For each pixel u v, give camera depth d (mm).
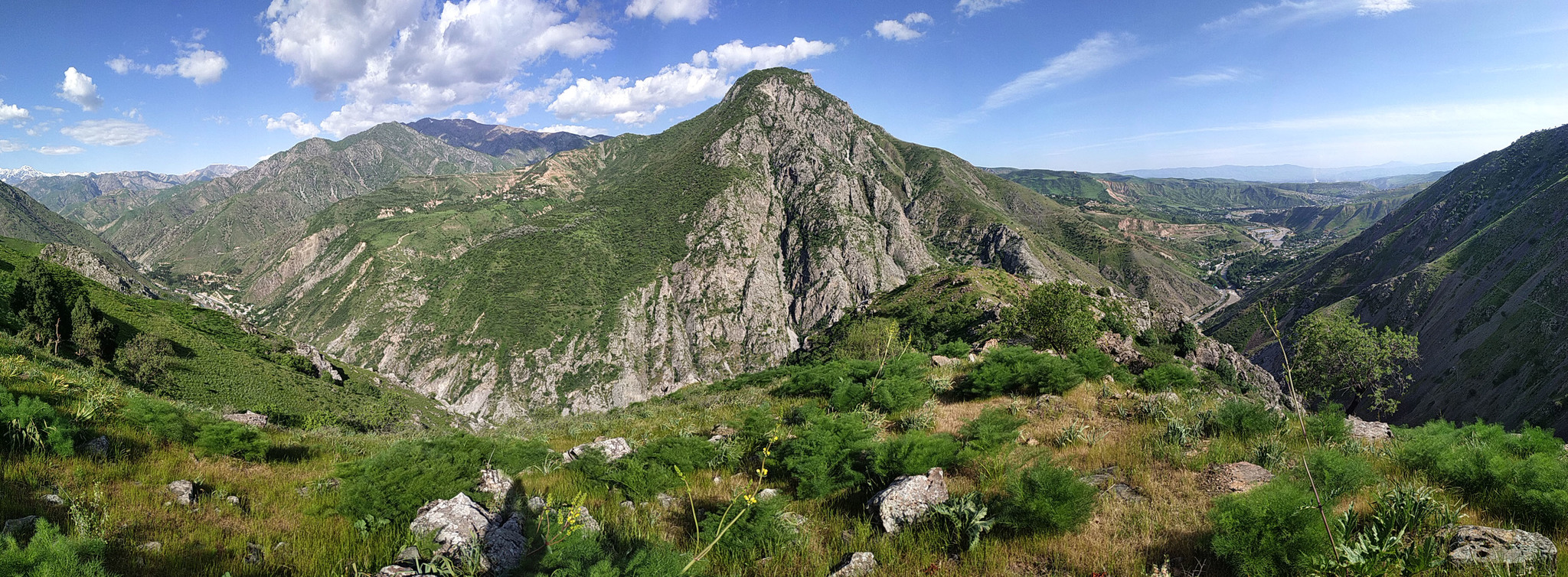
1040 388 14984
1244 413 10836
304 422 30609
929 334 61594
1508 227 143125
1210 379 22734
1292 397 5445
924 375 18016
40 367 17219
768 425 12312
